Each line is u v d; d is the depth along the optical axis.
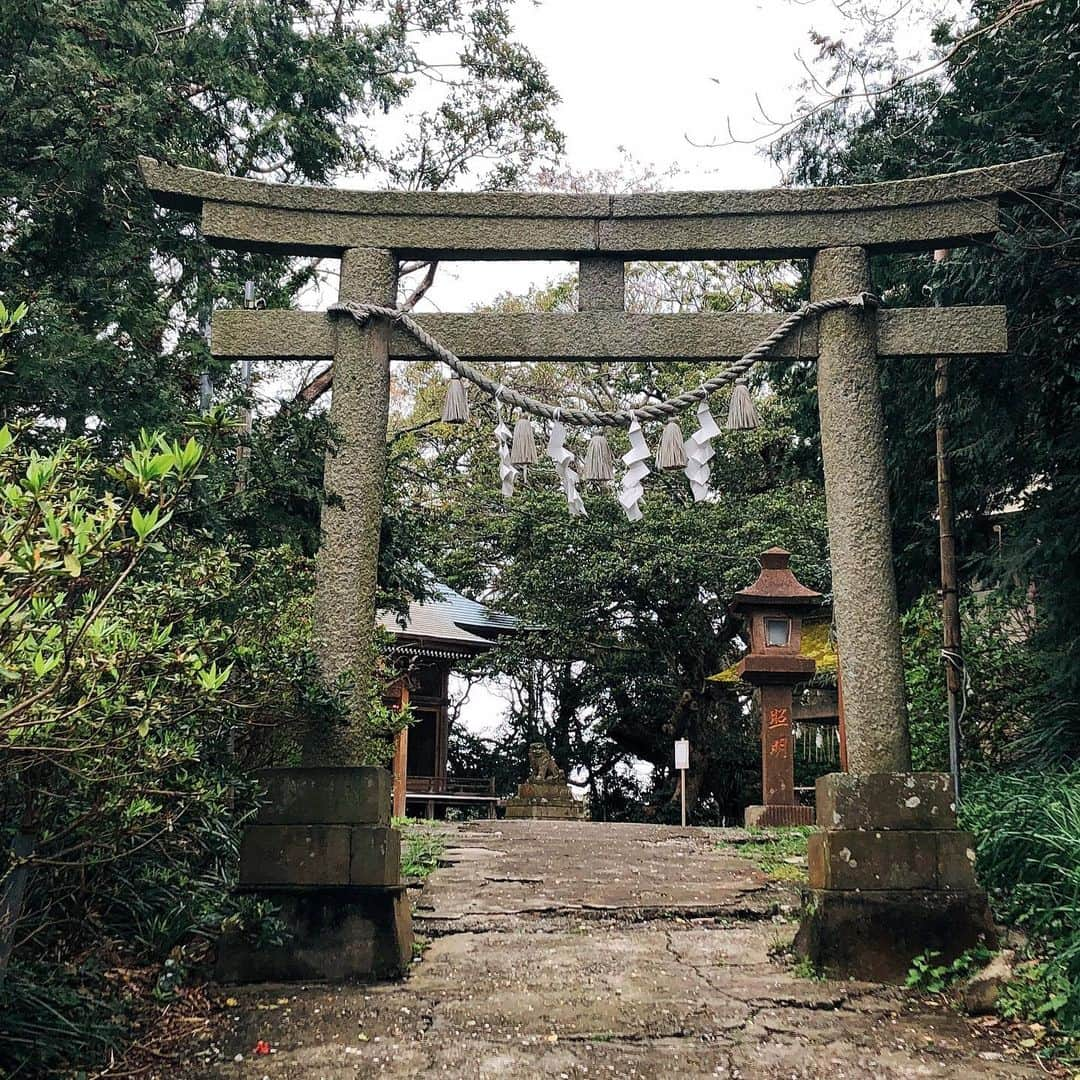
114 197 5.91
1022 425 7.23
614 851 8.98
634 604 19.25
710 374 19.09
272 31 7.96
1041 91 6.62
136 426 5.21
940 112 7.05
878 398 5.58
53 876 3.92
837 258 5.65
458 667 20.95
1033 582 8.45
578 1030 4.11
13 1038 3.54
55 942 4.38
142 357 5.73
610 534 18.75
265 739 5.61
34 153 5.62
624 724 20.88
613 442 19.27
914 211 5.65
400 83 12.07
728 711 19.72
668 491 19.91
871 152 7.43
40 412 5.18
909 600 9.40
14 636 2.77
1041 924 4.83
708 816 19.81
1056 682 7.62
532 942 5.64
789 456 10.04
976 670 9.20
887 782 5.07
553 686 22.14
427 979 4.82
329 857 4.89
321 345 5.68
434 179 13.20
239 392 6.71
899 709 5.24
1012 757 8.52
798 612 12.35
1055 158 5.53
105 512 2.88
